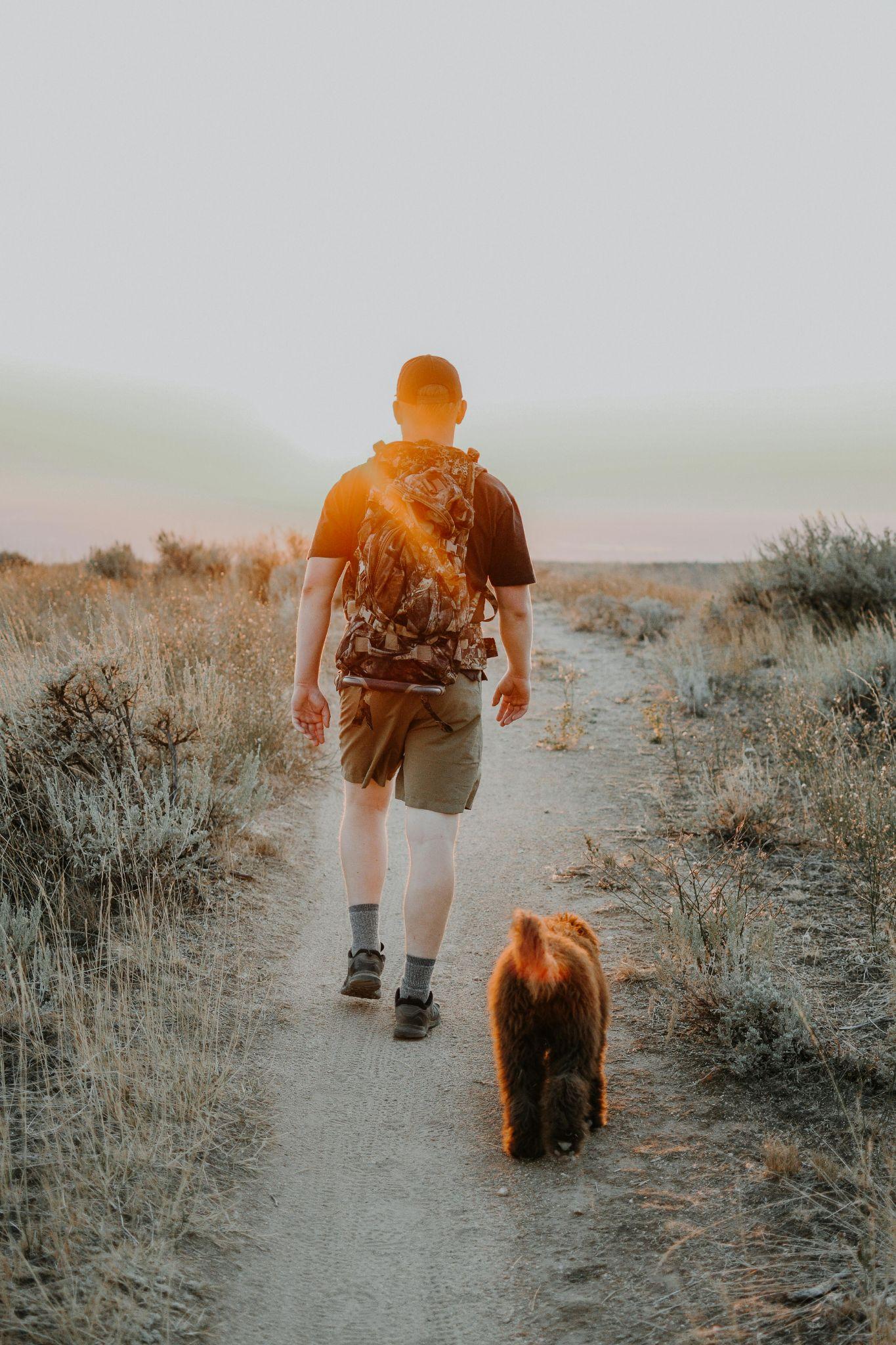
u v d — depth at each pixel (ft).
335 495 11.69
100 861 14.84
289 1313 8.11
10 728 16.75
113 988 12.40
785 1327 7.68
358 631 11.17
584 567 106.01
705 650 34.83
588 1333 7.90
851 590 36.11
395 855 19.29
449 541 10.94
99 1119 9.82
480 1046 12.40
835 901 15.67
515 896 17.20
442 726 11.48
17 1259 7.88
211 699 21.22
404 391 11.57
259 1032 12.23
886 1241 8.34
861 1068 10.89
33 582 42.88
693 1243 8.72
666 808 20.77
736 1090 11.05
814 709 22.45
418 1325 8.08
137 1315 7.66
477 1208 9.45
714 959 12.86
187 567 56.08
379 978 12.62
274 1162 9.95
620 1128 10.54
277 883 17.07
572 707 31.04
